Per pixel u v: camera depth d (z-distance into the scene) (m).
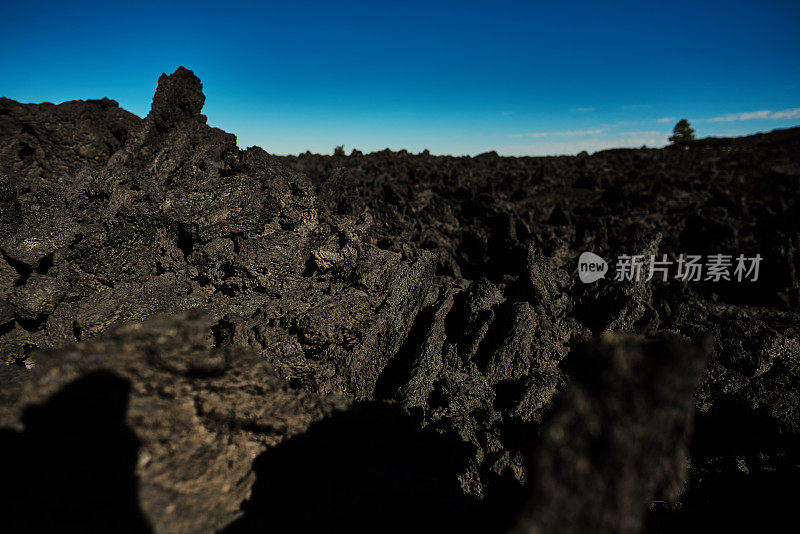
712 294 24.28
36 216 16.39
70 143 26.67
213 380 6.68
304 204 19.20
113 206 15.91
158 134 23.75
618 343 4.73
